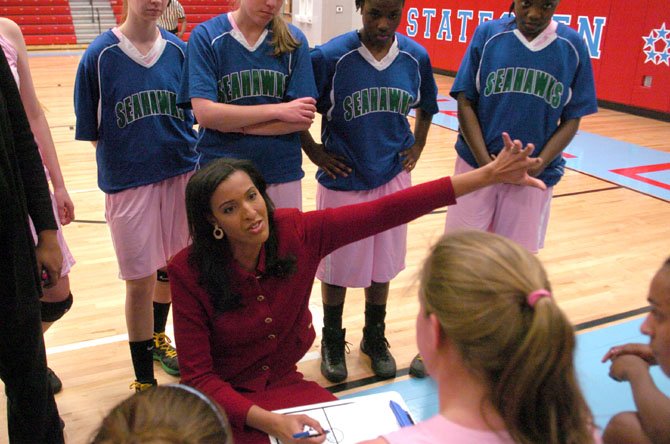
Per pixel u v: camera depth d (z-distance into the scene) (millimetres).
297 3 12914
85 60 2146
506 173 1624
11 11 16125
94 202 4633
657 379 2404
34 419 1557
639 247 3902
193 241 1616
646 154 6230
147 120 2227
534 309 867
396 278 3436
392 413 1585
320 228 1696
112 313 3025
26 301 1459
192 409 810
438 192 1659
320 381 2494
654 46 7754
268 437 1516
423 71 2455
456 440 914
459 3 10883
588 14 8609
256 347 1705
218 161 1585
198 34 2105
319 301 3188
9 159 1413
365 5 2189
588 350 2691
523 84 2305
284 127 2094
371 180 2389
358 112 2324
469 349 898
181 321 1618
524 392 870
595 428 978
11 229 1392
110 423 783
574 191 5059
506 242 965
